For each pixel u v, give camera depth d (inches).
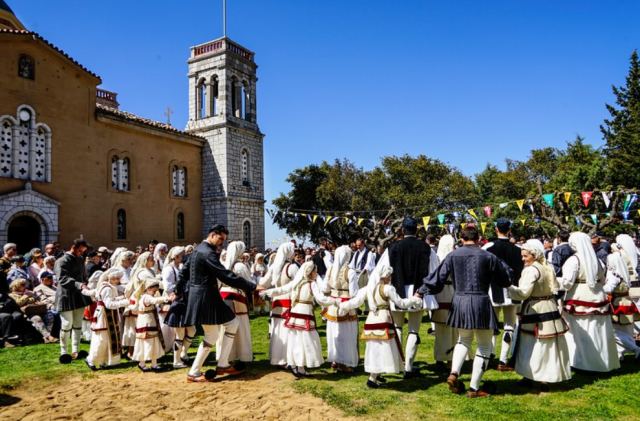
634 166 1098.7
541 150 2009.1
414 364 298.2
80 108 923.4
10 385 268.5
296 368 269.9
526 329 239.8
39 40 841.5
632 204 709.3
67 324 325.1
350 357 279.1
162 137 1114.7
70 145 900.6
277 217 1513.3
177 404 231.0
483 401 224.4
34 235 850.1
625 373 266.1
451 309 235.5
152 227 1071.6
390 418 205.8
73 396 247.8
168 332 352.5
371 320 248.2
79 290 330.3
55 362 326.3
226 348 279.3
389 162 1466.5
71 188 897.5
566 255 346.3
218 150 1218.6
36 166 846.5
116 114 992.9
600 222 724.7
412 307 251.9
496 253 289.3
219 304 272.1
